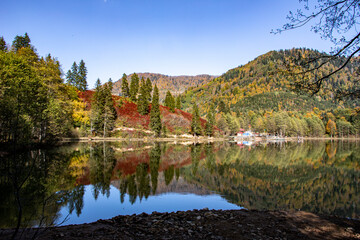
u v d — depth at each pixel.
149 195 12.74
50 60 37.94
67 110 38.22
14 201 10.00
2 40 46.31
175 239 5.76
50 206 9.88
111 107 62.31
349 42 6.11
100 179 15.77
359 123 112.12
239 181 17.44
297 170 22.47
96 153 29.45
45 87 30.66
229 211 8.73
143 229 6.39
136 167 21.25
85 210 9.79
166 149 39.81
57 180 14.58
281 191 14.96
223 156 32.28
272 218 7.94
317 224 7.53
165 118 76.69
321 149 47.59
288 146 57.03
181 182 16.38
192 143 59.41
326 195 14.24
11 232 5.85
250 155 34.47
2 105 12.81
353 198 13.67
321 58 6.78
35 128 25.39
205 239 5.85
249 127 144.62
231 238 6.00
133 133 61.97
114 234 5.90
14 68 25.72
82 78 69.75
